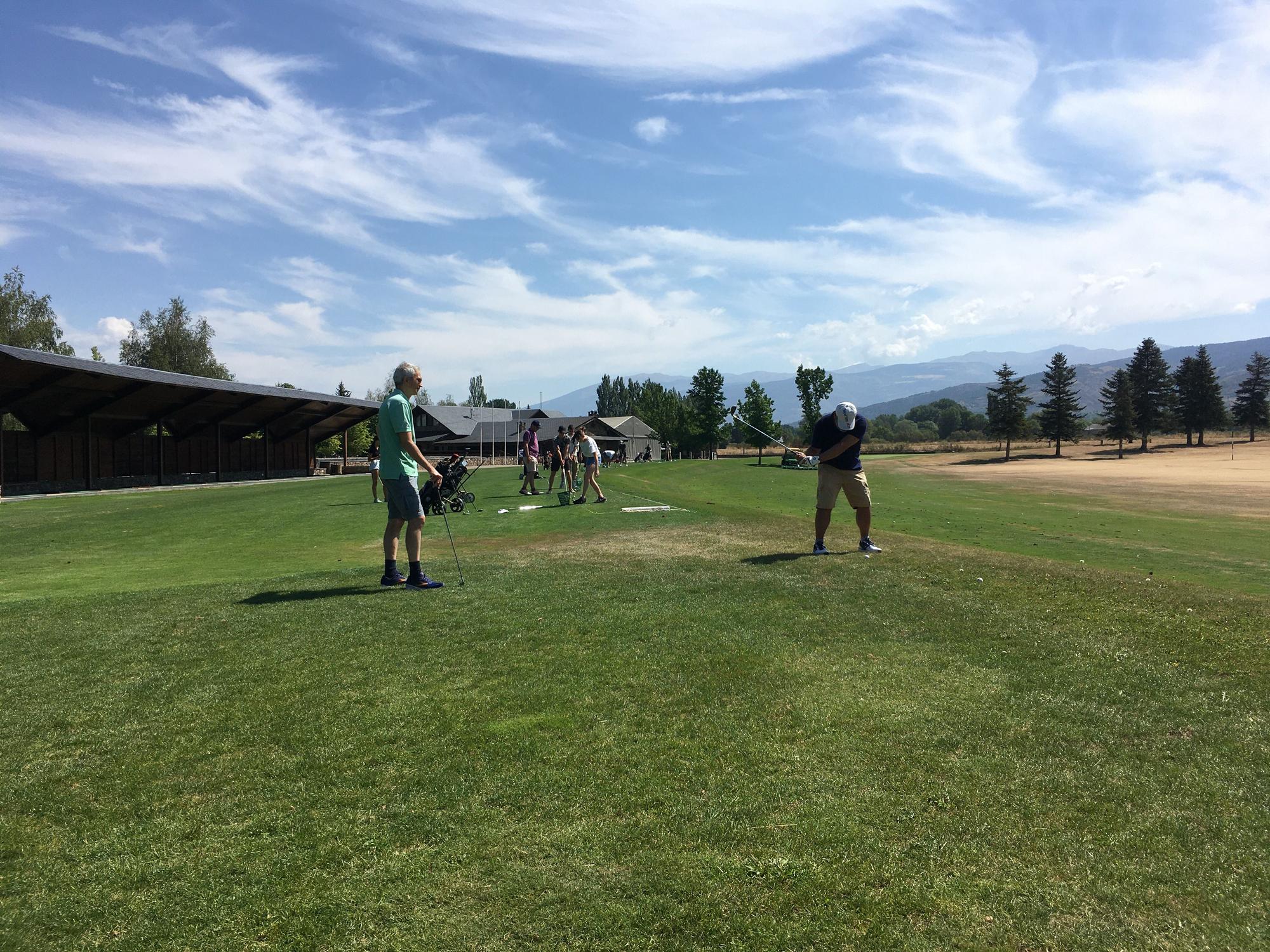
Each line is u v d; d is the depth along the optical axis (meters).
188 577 8.96
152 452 40.25
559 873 2.65
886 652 4.91
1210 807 3.01
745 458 89.75
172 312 77.69
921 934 2.32
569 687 4.38
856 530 11.20
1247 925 2.33
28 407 31.39
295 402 43.66
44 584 8.73
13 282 60.97
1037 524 22.08
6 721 4.00
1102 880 2.56
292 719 3.99
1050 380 101.31
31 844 2.88
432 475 7.19
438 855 2.78
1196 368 109.38
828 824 2.90
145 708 4.17
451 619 5.89
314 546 11.93
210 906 2.52
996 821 2.92
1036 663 4.67
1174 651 4.83
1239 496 35.44
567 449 17.00
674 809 3.04
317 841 2.87
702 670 4.61
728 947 2.29
